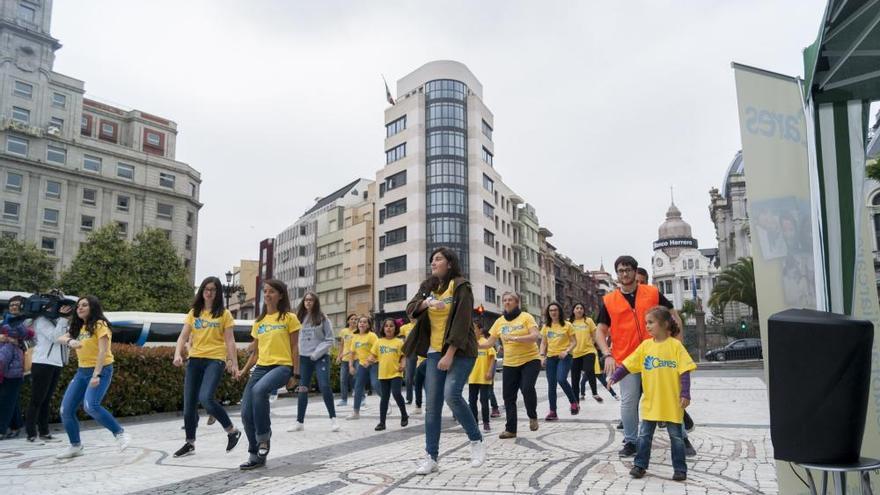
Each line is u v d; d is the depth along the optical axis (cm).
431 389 544
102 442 811
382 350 919
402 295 5753
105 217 5834
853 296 423
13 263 4175
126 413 1173
